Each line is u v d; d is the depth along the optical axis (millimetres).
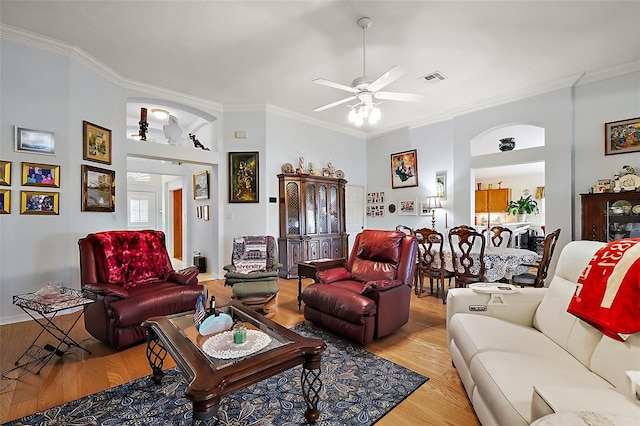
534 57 3740
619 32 3230
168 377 2168
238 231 5453
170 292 2867
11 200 3152
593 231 3941
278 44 3447
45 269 3340
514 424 1116
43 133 3326
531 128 5812
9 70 3141
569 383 1271
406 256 3055
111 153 4098
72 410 1807
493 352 1570
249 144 5445
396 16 2959
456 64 3898
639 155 3855
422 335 2928
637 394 980
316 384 2078
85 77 3707
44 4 2768
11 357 2457
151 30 3184
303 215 5641
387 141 6867
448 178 5754
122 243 3131
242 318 2201
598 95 4145
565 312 1743
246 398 1931
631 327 1248
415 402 1889
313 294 3016
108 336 2555
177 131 5113
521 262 3508
